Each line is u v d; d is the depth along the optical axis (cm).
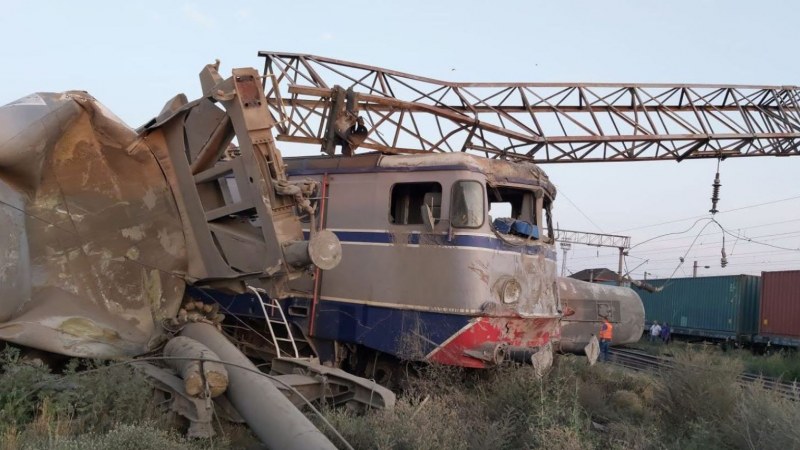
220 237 870
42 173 776
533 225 1116
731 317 3425
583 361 1477
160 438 581
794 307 3039
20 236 769
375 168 1098
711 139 2142
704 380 941
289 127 1672
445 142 1773
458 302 995
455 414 788
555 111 2006
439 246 1020
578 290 1602
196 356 688
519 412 843
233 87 814
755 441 730
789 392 963
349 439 694
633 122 2077
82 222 812
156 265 860
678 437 837
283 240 824
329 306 1100
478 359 993
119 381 668
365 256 1080
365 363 1116
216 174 861
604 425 987
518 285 1049
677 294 3906
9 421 610
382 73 1794
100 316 809
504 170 1089
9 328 741
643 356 2370
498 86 1944
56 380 674
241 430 728
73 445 539
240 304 1160
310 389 819
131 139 827
